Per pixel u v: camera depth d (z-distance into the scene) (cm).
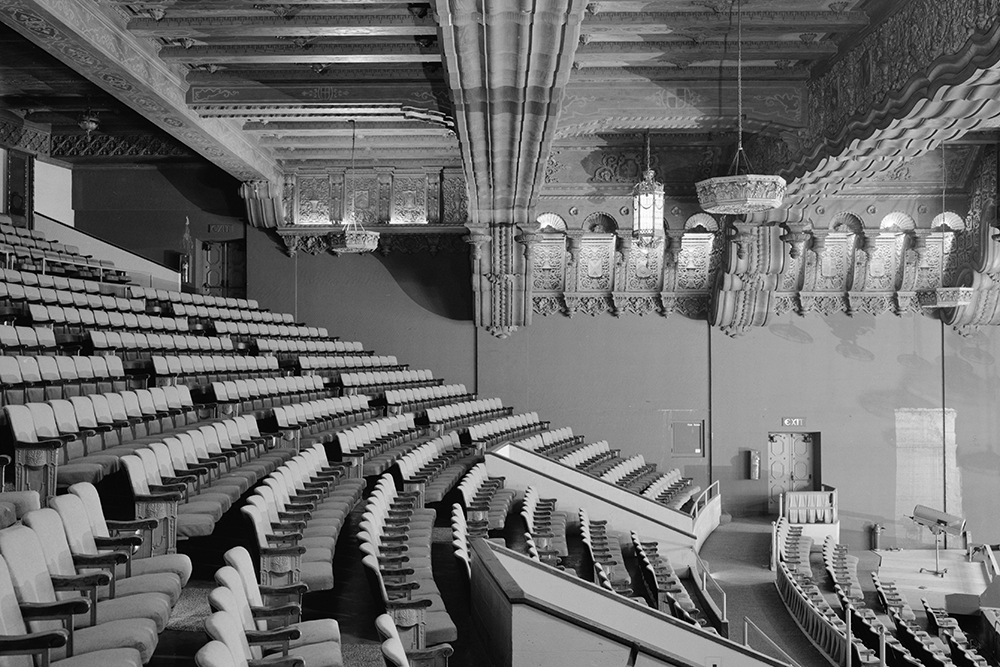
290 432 1002
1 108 1645
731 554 1559
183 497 646
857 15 959
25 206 1689
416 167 1777
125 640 394
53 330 1087
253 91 1212
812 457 1848
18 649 339
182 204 1864
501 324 1827
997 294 1723
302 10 982
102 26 959
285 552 565
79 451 687
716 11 972
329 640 473
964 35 743
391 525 758
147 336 1206
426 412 1503
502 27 740
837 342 1814
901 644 1241
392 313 1855
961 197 1686
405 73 1205
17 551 387
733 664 776
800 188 1284
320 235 1828
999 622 1413
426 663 512
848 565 1608
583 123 1191
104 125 1752
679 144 1678
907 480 1798
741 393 1823
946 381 1794
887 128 928
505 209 1564
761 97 1165
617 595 765
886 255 1753
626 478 1567
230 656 345
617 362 1838
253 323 1642
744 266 1672
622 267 1788
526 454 1358
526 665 577
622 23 984
